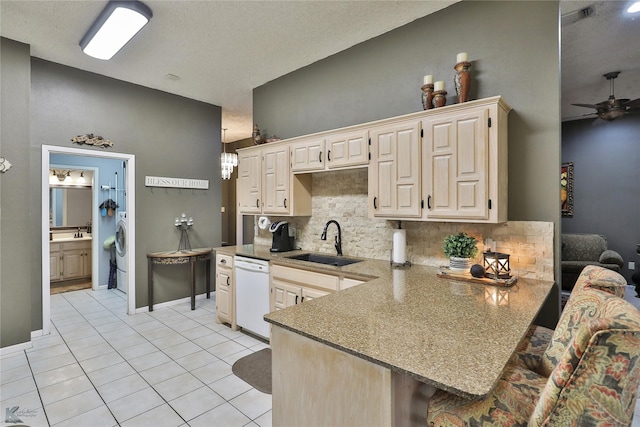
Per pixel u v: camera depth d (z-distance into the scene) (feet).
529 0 7.23
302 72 11.91
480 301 5.51
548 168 7.02
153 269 13.92
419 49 8.94
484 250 7.75
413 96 9.06
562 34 9.82
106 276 17.66
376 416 3.59
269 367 8.75
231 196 26.84
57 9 8.30
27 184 9.95
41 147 10.93
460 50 8.21
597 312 3.48
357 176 10.29
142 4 8.11
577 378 2.65
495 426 3.30
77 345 10.18
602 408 2.59
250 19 8.84
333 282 8.46
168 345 10.21
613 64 11.93
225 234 27.25
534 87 7.17
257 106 13.69
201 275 15.75
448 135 7.28
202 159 15.48
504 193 7.14
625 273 17.26
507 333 4.11
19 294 9.77
